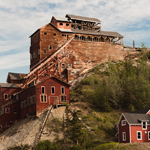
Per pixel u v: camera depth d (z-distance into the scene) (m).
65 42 90.44
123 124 53.44
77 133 51.38
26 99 71.19
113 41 101.06
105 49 96.56
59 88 68.00
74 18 99.50
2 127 72.88
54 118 60.53
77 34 93.25
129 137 51.06
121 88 72.69
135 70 84.25
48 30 88.56
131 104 67.62
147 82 73.56
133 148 44.75
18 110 75.88
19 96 77.00
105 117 63.19
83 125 57.66
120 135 53.88
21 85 81.25
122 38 100.88
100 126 58.47
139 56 101.25
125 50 100.75
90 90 75.50
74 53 90.94
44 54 86.81
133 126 51.59
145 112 57.25
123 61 96.69
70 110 62.88
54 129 56.75
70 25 94.44
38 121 61.50
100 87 72.12
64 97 68.06
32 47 92.31
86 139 51.06
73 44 91.44
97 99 69.06
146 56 100.25
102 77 84.75
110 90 70.94
